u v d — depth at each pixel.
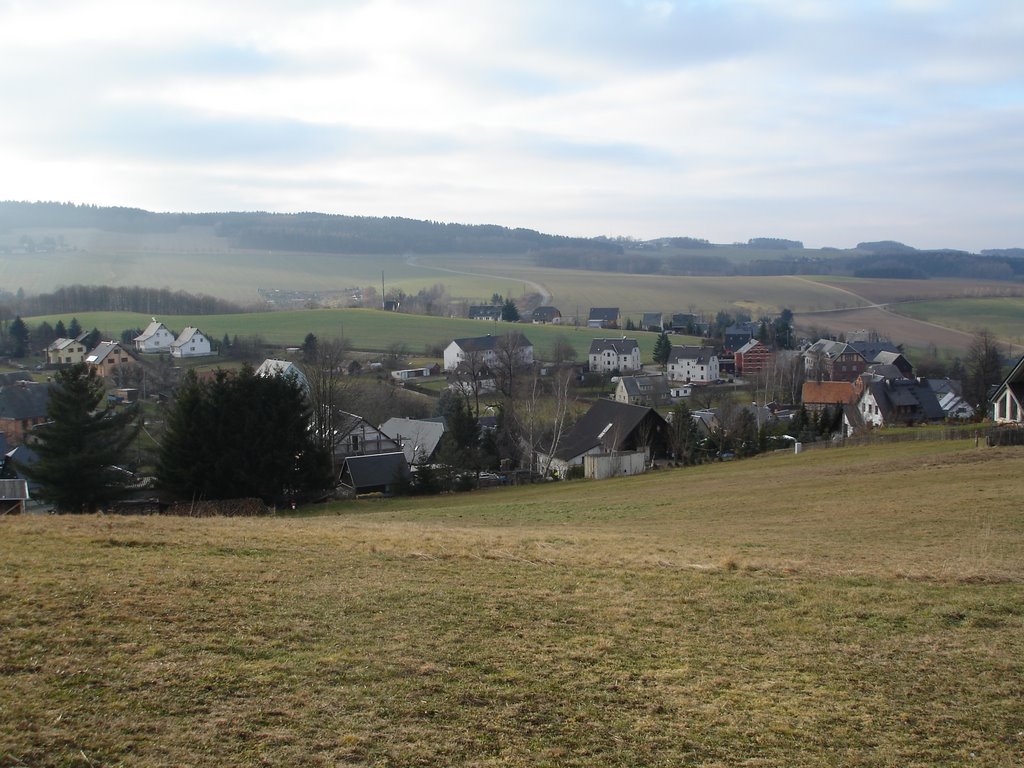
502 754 9.59
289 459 43.41
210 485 41.75
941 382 108.00
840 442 54.81
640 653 12.84
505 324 169.75
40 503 48.50
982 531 23.23
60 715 9.77
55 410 39.44
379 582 16.11
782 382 118.38
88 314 149.12
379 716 10.33
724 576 17.48
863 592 16.22
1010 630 14.11
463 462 58.62
